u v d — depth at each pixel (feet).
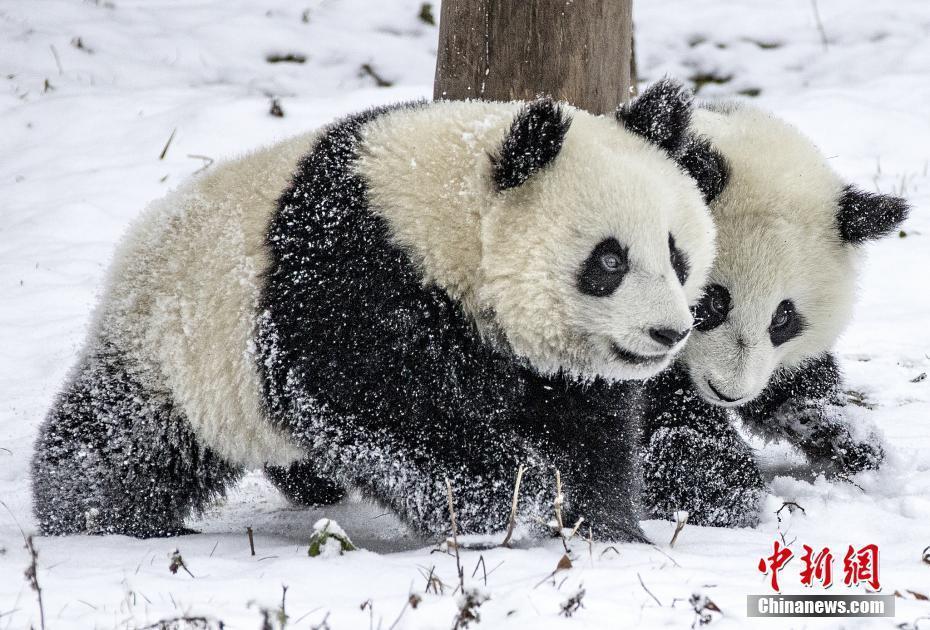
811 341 40.98
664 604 23.34
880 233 39.60
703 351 38.32
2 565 27.14
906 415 47.50
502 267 29.78
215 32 103.45
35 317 58.34
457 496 30.45
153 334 32.68
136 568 26.96
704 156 37.14
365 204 30.25
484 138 30.73
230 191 33.40
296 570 25.99
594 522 32.07
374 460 30.78
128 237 35.32
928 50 104.17
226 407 32.30
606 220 29.78
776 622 22.36
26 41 98.48
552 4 41.50
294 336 30.19
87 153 80.74
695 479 39.09
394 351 29.55
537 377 31.86
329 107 87.20
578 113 33.53
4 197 74.79
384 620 22.40
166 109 87.40
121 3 109.29
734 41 108.27
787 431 44.01
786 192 38.83
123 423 32.89
